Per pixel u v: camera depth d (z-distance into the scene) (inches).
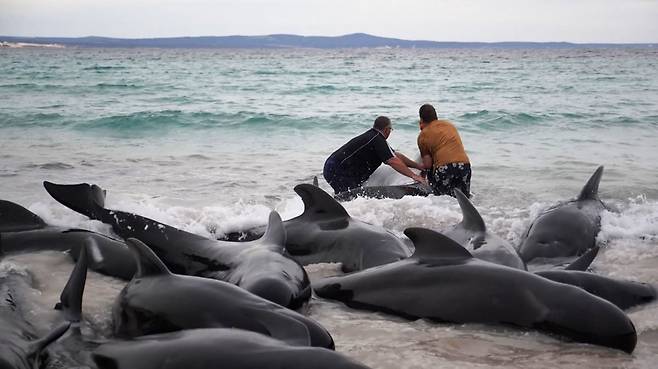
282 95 1491.1
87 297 256.1
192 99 1339.8
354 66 3927.2
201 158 636.1
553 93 1612.9
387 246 296.5
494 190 493.0
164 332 204.1
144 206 411.8
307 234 315.0
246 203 442.6
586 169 575.8
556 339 222.4
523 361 210.2
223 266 265.0
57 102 1224.2
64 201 345.7
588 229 354.6
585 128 897.5
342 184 495.8
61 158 619.2
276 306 201.8
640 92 1647.4
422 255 257.1
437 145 483.5
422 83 2025.1
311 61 5265.8
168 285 216.4
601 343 215.6
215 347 173.2
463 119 964.0
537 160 626.8
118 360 183.5
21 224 321.4
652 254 339.9
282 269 243.1
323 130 860.6
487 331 230.7
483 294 234.7
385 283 253.4
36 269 284.0
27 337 198.7
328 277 273.4
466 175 477.7
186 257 282.0
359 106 1206.3
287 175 551.8
